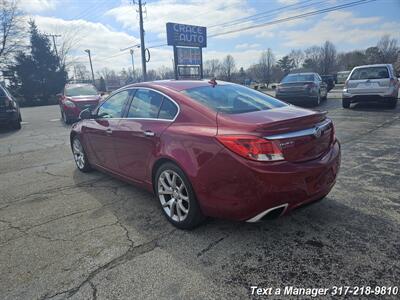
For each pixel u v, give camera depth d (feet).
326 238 8.99
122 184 14.66
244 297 6.84
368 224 9.66
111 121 13.37
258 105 10.65
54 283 7.57
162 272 7.81
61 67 154.20
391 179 13.52
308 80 42.09
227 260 8.20
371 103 39.06
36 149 24.30
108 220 10.85
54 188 14.48
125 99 13.05
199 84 11.83
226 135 8.36
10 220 11.16
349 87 36.45
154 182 11.16
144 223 10.53
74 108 37.91
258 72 247.50
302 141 8.46
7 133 33.71
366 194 11.96
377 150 18.54
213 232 9.68
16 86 141.08
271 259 8.15
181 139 9.46
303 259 8.07
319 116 9.55
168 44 77.20
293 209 8.59
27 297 7.12
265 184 7.84
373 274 7.36
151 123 10.99
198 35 82.58
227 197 8.38
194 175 8.95
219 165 8.36
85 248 9.06
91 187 14.40
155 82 12.35
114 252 8.80
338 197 11.76
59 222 10.84
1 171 17.99
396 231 9.20
